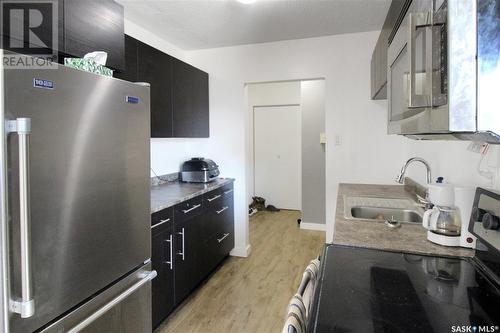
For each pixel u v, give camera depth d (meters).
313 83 4.36
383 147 2.96
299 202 5.61
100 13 1.78
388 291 0.90
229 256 3.49
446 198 1.25
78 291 1.27
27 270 1.03
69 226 1.21
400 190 2.62
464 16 0.63
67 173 1.20
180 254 2.34
